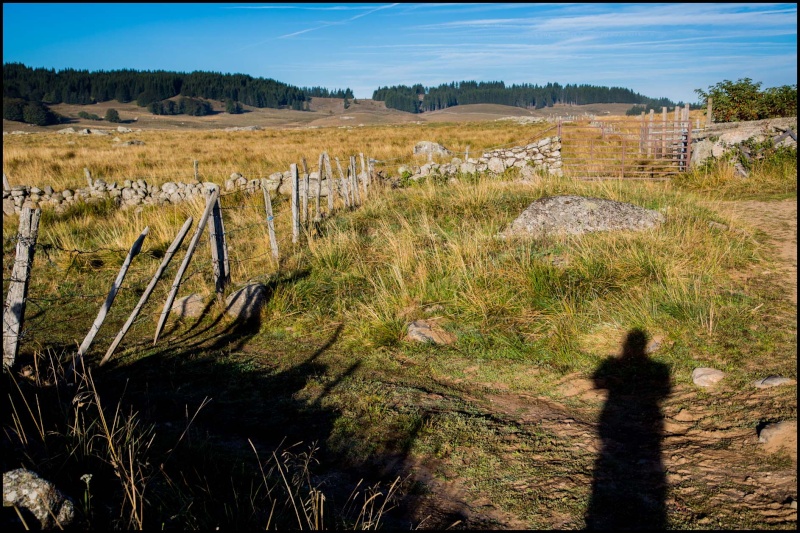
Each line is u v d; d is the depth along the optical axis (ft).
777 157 48.78
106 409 15.02
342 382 17.44
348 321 22.27
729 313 19.57
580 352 18.54
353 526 10.33
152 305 24.93
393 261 27.02
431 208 36.91
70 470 10.87
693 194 40.14
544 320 20.56
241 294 23.63
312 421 14.98
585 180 47.91
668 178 52.42
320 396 16.47
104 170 70.54
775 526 9.64
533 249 27.14
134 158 83.41
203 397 16.52
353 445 13.69
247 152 90.99
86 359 19.31
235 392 16.88
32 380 15.64
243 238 35.40
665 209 33.01
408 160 77.41
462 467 12.63
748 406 13.92
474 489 11.84
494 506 11.24
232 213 41.19
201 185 49.65
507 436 13.82
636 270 23.21
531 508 11.07
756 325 18.66
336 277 26.81
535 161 57.41
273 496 11.30
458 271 24.32
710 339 18.01
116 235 35.55
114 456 10.71
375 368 18.58
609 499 11.13
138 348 20.47
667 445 12.92
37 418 13.28
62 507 8.97
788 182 44.93
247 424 14.84
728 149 52.29
